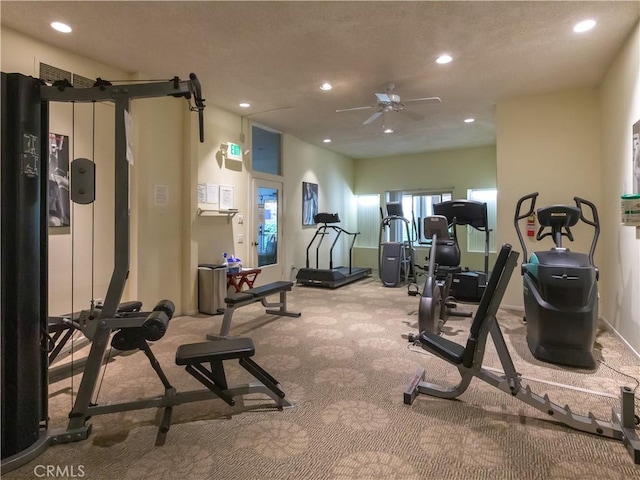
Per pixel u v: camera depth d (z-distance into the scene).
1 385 1.84
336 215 7.21
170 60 3.83
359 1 2.81
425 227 4.29
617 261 3.80
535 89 4.63
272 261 6.73
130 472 1.78
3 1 2.77
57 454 1.92
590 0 2.78
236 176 5.77
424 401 2.48
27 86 1.94
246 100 5.10
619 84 3.65
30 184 1.95
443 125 6.30
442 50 3.59
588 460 1.85
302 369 3.02
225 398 2.31
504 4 2.83
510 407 2.38
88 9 2.90
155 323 2.16
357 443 2.01
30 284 1.94
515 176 4.97
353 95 4.89
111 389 2.66
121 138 2.11
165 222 4.57
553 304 3.12
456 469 1.79
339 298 5.89
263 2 2.83
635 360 3.18
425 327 3.54
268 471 1.78
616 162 3.81
